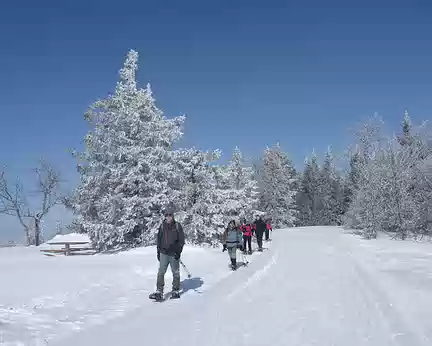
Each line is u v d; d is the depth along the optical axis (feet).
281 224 198.39
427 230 95.55
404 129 138.00
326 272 42.22
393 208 95.30
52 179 143.33
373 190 98.94
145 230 77.56
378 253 59.26
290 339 19.42
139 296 30.37
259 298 29.53
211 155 82.99
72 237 99.45
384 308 25.00
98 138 79.15
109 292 31.58
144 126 80.28
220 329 21.31
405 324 21.31
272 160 207.51
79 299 28.71
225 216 78.18
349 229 139.95
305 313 24.71
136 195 76.84
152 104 83.20
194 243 76.84
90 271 42.39
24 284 34.37
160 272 29.66
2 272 41.83
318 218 232.94
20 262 55.36
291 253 63.57
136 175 76.64
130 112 79.05
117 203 75.72
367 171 107.86
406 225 93.66
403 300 26.78
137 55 83.41
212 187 79.71
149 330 21.21
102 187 79.46
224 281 37.14
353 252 62.28
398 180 95.25
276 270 44.60
